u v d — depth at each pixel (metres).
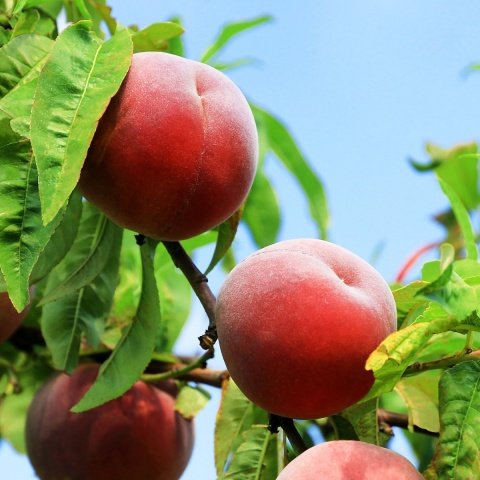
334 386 0.71
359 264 0.73
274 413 0.73
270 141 0.95
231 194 0.75
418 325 0.69
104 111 0.71
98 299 0.83
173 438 0.85
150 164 0.73
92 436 0.83
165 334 0.90
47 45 0.75
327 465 0.69
